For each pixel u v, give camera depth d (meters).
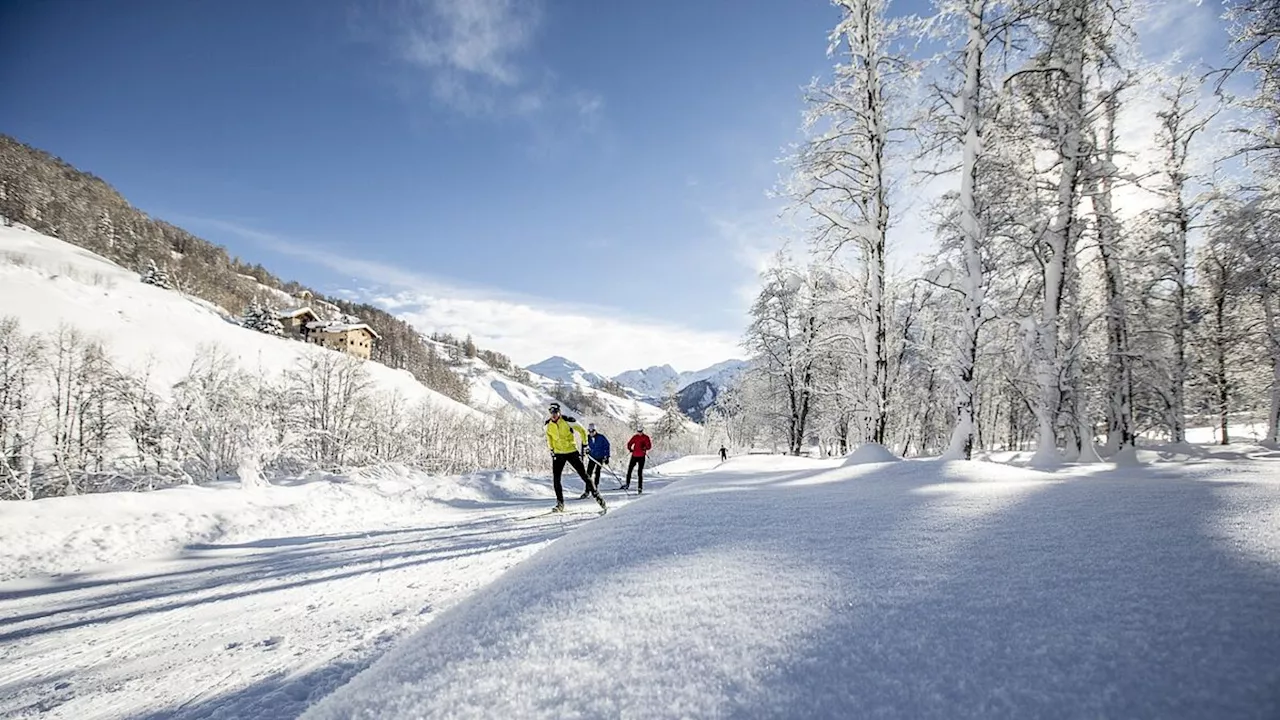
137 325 46.94
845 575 1.75
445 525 8.47
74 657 3.24
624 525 3.18
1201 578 1.44
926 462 6.64
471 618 1.70
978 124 10.84
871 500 3.65
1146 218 15.95
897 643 1.23
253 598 4.37
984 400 31.73
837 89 12.61
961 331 10.79
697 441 76.69
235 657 2.93
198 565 6.40
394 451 36.88
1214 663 1.01
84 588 5.50
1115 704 0.93
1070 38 10.52
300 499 10.05
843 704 1.01
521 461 63.59
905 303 17.95
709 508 3.65
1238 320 18.20
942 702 0.99
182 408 17.67
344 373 35.09
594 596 1.72
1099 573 1.57
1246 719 0.84
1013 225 11.16
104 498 7.98
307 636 3.16
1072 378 11.82
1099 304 14.87
